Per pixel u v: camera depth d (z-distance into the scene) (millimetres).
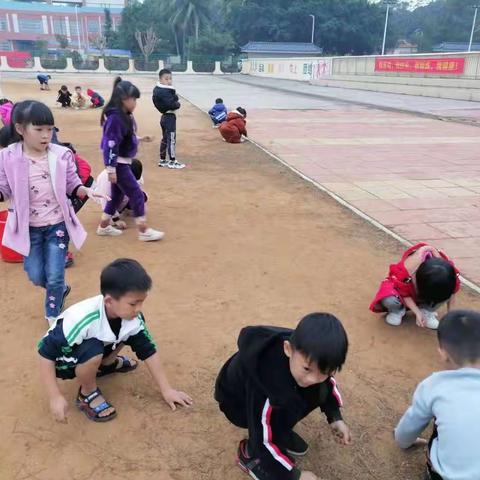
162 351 3168
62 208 3176
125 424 2574
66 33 83875
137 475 2275
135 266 2344
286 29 63531
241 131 10570
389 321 3523
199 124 13617
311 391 2061
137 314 2383
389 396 2824
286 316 3617
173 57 60906
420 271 3213
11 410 2645
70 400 2732
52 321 3281
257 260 4551
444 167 8367
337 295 3945
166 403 2730
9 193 3031
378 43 64688
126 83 4461
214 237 5098
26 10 80875
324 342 1715
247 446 2305
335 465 2371
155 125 13219
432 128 12883
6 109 10109
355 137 11375
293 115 15359
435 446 2037
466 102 19703
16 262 4449
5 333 3330
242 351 2002
